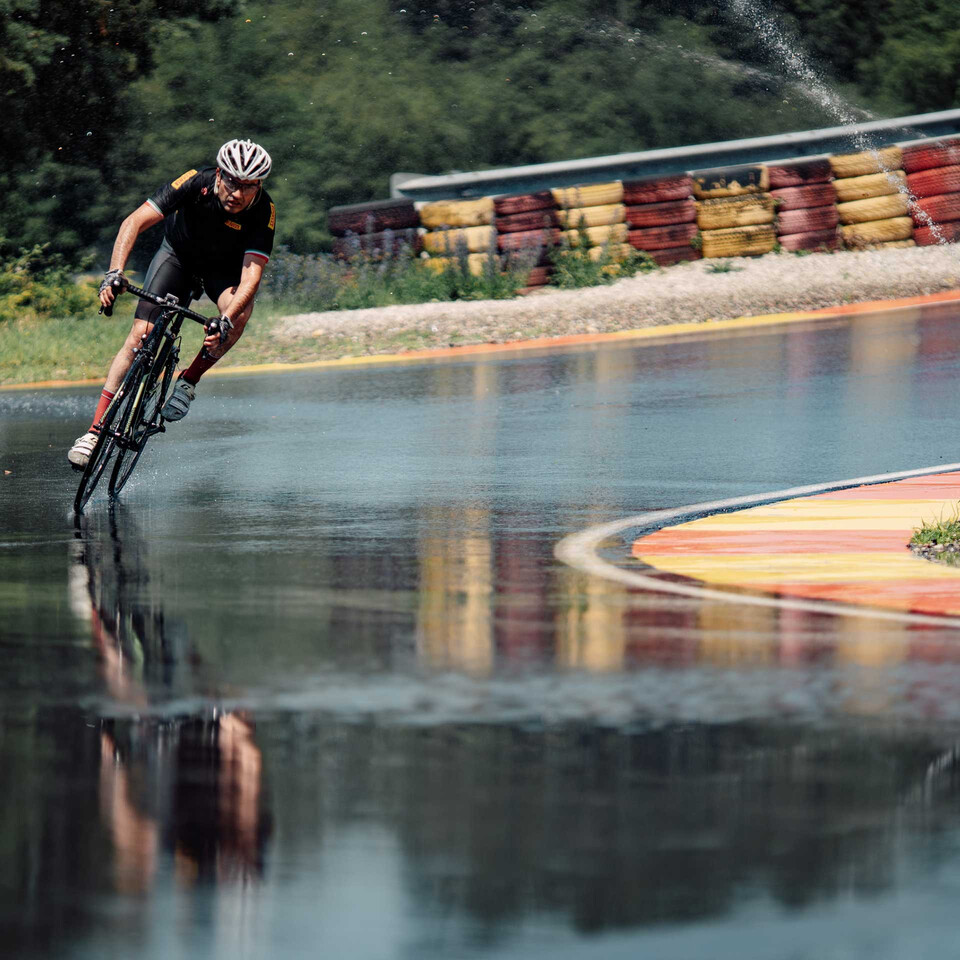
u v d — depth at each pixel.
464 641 19.00
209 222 30.27
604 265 84.19
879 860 11.34
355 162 110.25
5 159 104.62
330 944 9.91
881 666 17.62
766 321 71.62
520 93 116.19
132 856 11.49
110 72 105.00
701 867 11.21
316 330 72.69
